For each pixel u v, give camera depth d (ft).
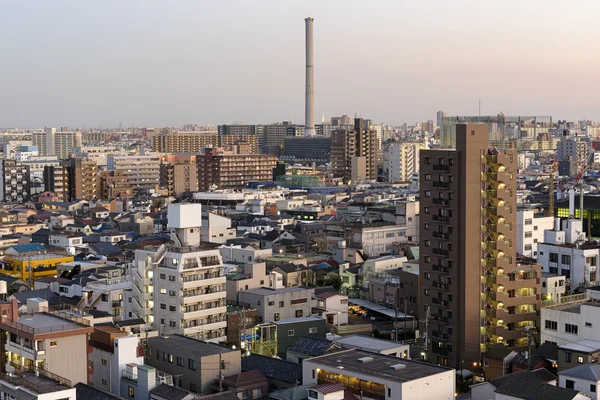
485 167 459.32
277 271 611.47
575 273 582.35
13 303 335.06
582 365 339.36
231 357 356.38
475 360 454.81
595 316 407.85
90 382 354.95
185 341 377.71
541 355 405.80
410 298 560.20
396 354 384.88
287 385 349.00
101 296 485.56
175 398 315.99
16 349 318.65
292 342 462.60
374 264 643.86
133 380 337.31
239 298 508.12
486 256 462.60
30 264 643.86
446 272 462.60
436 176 465.47
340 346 389.19
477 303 457.68
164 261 450.30
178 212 465.88
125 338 346.33
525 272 469.16
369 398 317.01
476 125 455.63
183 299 437.58
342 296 539.70
